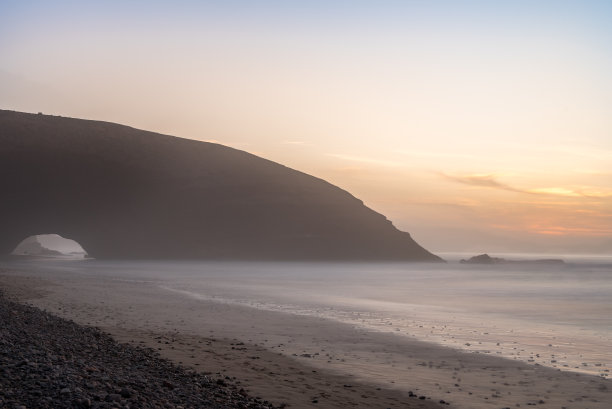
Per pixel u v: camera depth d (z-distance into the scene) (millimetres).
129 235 189125
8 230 173750
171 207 196875
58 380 9953
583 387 15359
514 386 15430
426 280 100438
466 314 37906
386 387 14984
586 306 46406
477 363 18781
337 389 14453
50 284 53250
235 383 14219
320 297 50062
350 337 24406
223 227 199875
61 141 188375
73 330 19875
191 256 190125
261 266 171375
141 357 16062
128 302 38062
